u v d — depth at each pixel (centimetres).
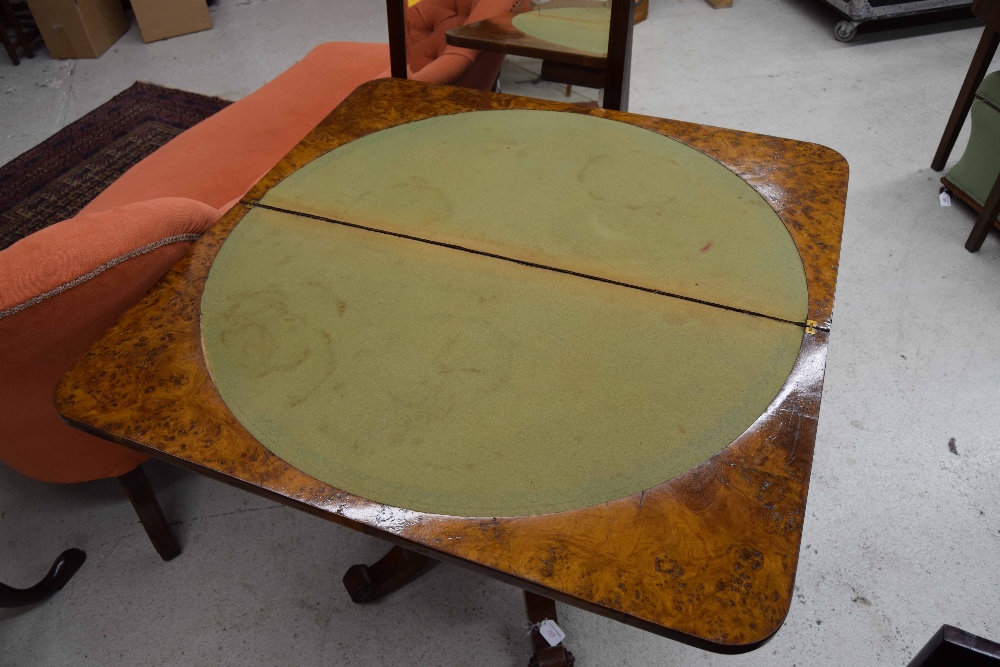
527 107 147
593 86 169
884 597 146
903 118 271
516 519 81
